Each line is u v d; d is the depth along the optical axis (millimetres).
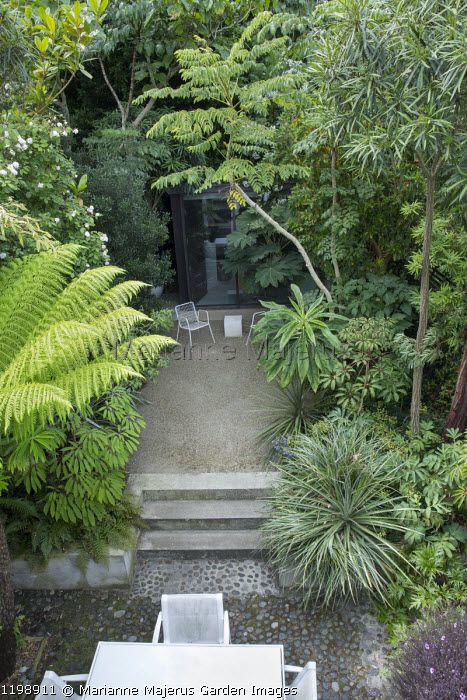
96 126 9016
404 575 4000
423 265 4145
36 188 4883
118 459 4664
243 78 8070
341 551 3902
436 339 4586
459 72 3070
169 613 3449
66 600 4426
